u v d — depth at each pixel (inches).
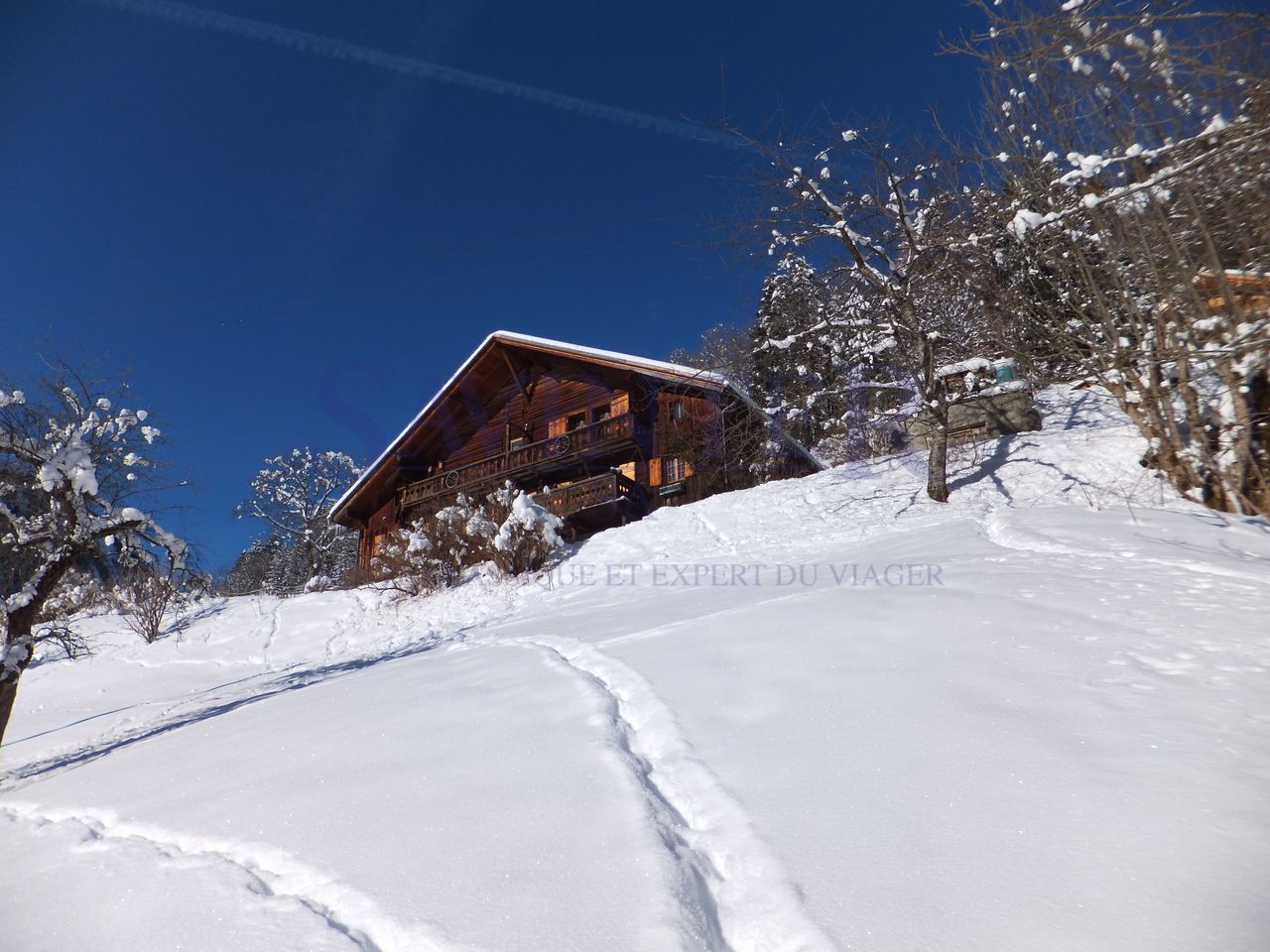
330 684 271.3
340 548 1614.2
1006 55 194.5
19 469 372.8
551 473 822.5
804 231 495.5
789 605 204.1
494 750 127.9
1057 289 329.4
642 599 340.2
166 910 91.9
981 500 430.3
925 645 150.6
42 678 585.9
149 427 382.6
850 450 634.8
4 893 109.0
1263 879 67.4
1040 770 93.6
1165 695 113.7
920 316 502.3
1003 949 64.1
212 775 151.1
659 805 99.3
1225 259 226.1
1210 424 321.7
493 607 491.8
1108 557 231.9
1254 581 184.5
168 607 702.5
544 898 79.1
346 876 91.2
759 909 75.1
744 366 588.1
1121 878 70.8
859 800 92.1
